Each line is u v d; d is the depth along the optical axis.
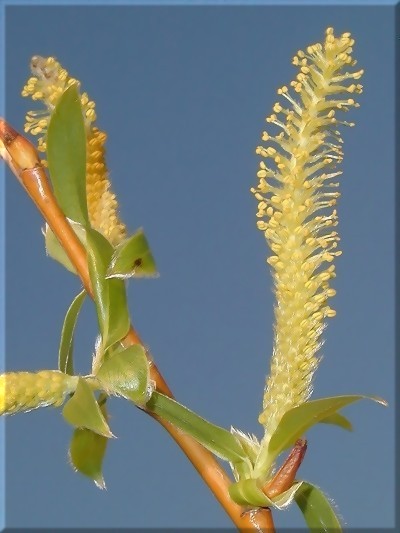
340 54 0.13
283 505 0.12
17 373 0.13
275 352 0.13
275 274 0.13
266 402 0.13
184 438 0.13
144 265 0.13
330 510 0.13
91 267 0.13
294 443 0.13
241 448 0.13
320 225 0.13
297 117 0.13
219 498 0.13
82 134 0.13
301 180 0.13
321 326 0.13
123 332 0.13
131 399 0.12
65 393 0.13
